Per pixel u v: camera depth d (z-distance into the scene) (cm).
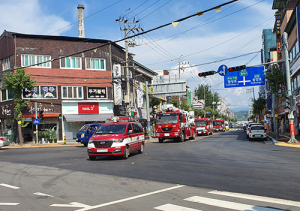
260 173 922
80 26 4147
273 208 540
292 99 2217
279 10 4034
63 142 3139
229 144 2284
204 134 4712
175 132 2708
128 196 659
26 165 1249
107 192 704
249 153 1561
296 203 571
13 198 662
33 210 561
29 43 3225
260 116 7212
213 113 9044
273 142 2405
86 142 2458
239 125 16062
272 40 5312
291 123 2222
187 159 1337
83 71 3434
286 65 2220
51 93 3275
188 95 7056
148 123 3631
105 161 1343
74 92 3397
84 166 1183
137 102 4147
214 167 1073
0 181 884
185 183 793
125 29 3200
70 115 3322
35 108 2914
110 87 3556
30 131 3206
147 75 4762
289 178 831
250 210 529
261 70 2867
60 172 1034
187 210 537
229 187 730
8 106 3297
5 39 3316
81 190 733
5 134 3366
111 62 3600
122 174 962
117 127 1484
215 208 545
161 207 560
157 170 1028
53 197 666
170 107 2856
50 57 3297
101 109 3494
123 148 1377
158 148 2061
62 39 3362
